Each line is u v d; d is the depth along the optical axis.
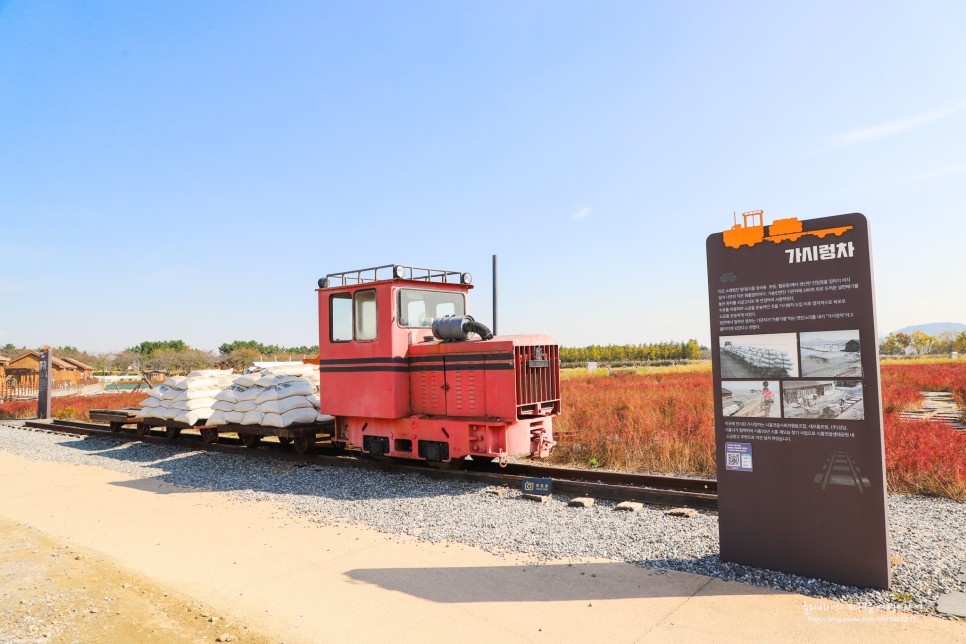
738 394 5.09
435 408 9.45
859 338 4.55
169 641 3.98
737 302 5.08
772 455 4.93
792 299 4.82
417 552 5.89
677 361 58.28
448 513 7.20
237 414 12.27
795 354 4.82
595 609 4.40
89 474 10.91
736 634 3.93
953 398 17.56
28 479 10.48
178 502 8.45
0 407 25.39
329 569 5.46
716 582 4.82
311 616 4.41
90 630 4.13
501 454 8.60
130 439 15.29
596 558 5.52
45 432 17.78
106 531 6.98
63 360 49.00
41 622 4.25
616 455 10.37
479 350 8.93
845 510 4.61
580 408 15.77
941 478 7.55
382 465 9.96
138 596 4.79
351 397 10.15
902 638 3.77
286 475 9.91
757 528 5.00
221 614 4.45
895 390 17.39
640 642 3.87
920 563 4.95
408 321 9.84
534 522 6.66
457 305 10.76
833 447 4.66
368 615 4.41
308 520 7.26
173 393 14.20
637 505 7.01
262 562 5.71
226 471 10.59
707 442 10.41
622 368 45.97
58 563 5.64
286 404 11.54
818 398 4.72
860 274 4.54
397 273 9.52
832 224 4.64
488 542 6.09
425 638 4.02
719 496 5.20
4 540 6.48
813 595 4.50
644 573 5.08
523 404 8.75
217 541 6.45
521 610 4.43
